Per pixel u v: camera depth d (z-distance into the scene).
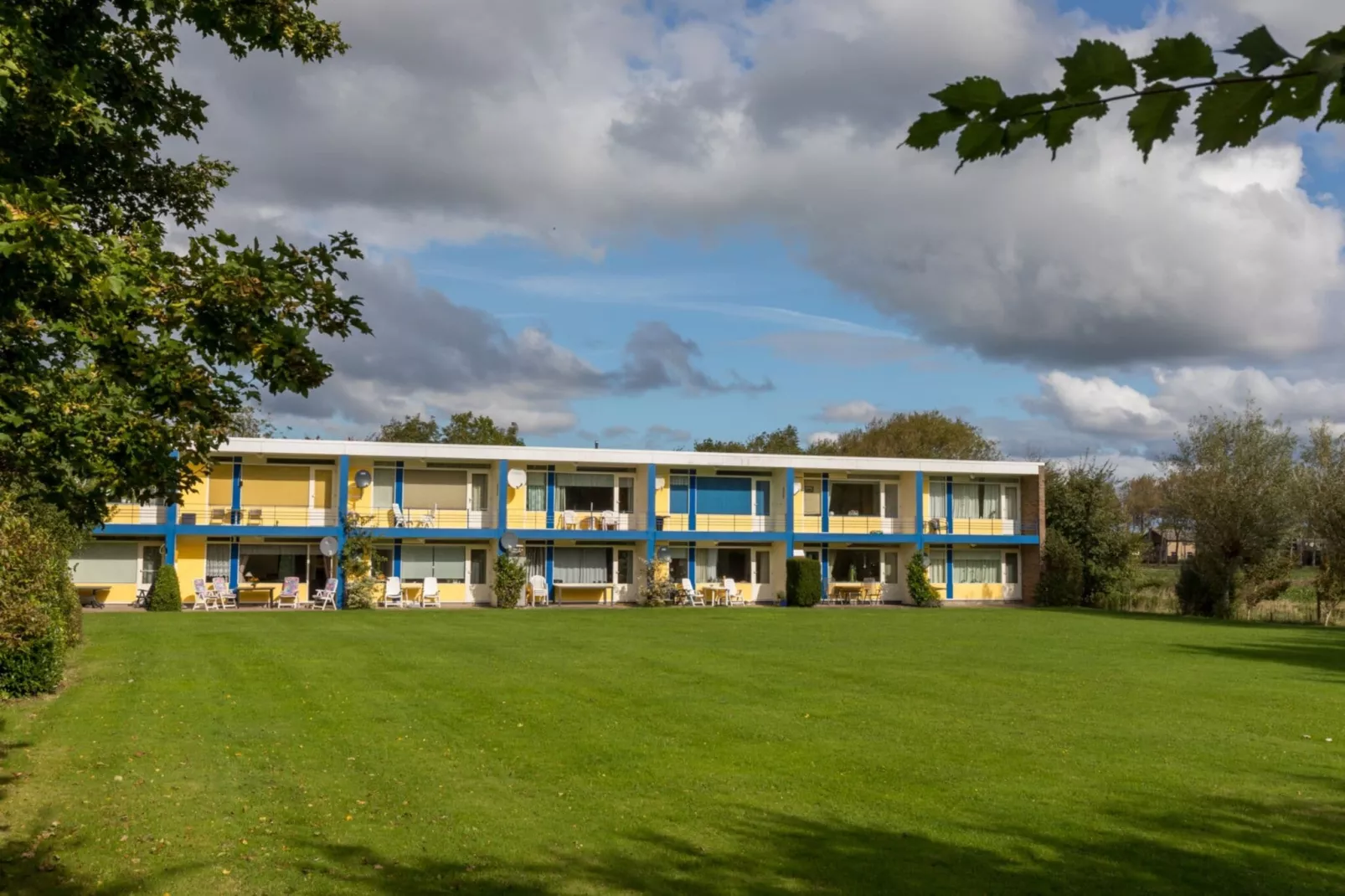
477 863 8.16
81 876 7.71
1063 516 45.66
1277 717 14.66
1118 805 9.93
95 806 9.48
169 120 9.96
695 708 14.66
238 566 37.06
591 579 41.84
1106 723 13.93
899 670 19.22
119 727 12.90
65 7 7.86
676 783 10.62
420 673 17.97
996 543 44.94
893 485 46.25
